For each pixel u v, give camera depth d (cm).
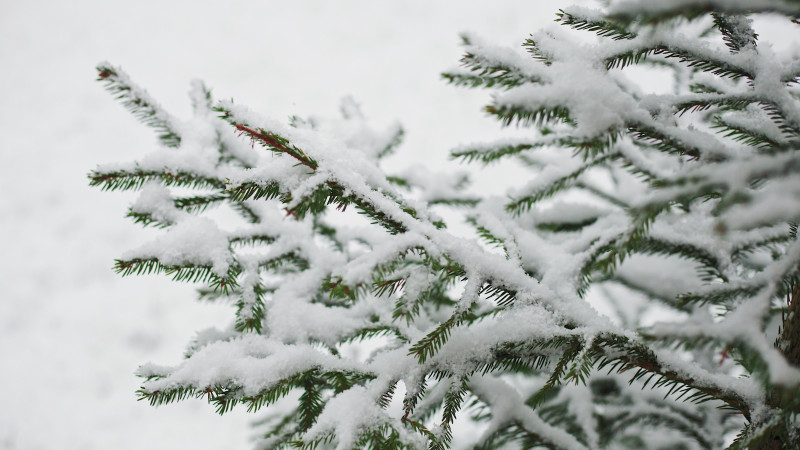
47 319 529
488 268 108
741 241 115
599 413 130
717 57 103
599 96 100
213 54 1069
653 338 96
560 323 108
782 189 93
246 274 118
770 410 104
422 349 105
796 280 101
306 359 110
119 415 434
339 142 111
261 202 126
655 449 135
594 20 105
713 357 127
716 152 101
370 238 134
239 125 105
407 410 108
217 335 120
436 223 112
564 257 115
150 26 1163
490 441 118
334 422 105
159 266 114
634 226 97
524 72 103
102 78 123
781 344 105
